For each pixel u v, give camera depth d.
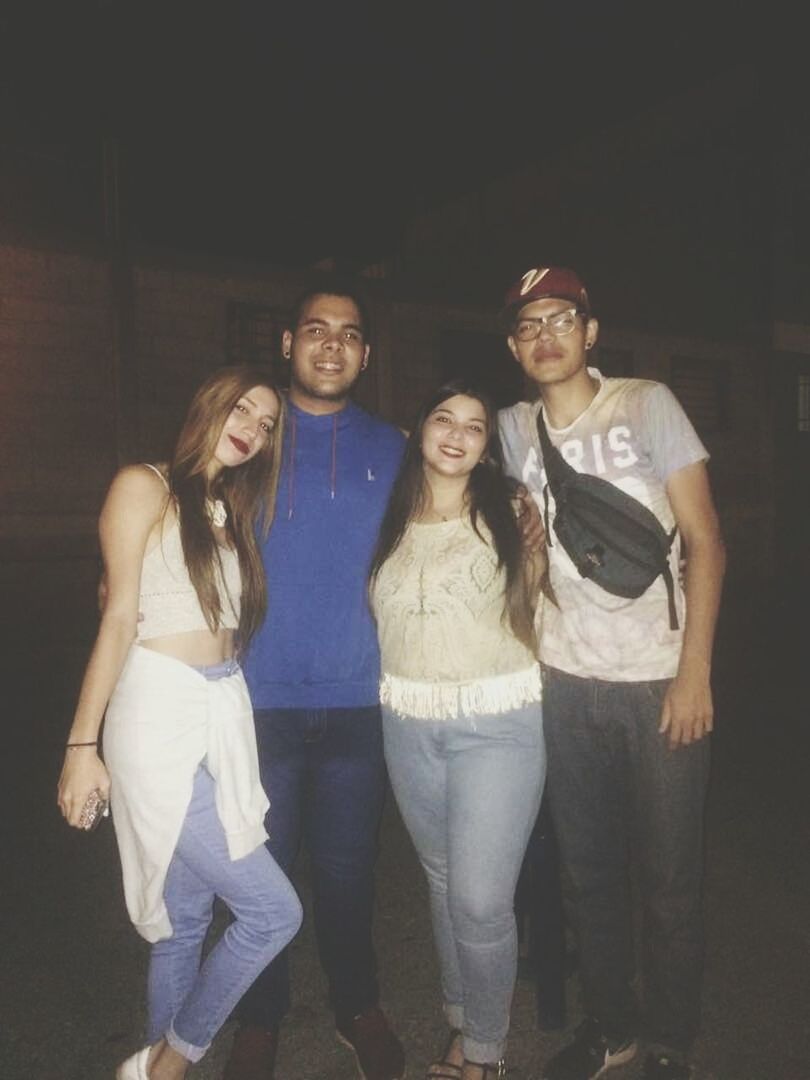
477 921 2.22
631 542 2.26
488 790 2.23
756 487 16.39
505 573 2.27
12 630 10.25
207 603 2.07
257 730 2.47
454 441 2.27
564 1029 2.72
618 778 2.42
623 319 15.10
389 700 2.34
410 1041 2.70
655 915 2.38
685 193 16.22
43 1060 2.62
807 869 3.85
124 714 2.03
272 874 2.14
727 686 7.35
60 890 3.75
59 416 10.56
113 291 10.75
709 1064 2.55
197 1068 2.59
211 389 2.13
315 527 2.45
